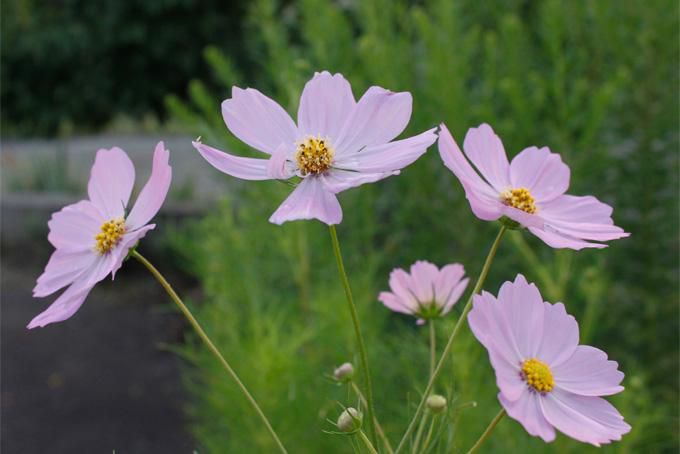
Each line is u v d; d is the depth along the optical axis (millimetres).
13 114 4191
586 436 330
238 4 3539
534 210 395
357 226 1135
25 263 2457
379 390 756
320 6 1213
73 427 1502
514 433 737
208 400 911
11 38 4039
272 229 1059
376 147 388
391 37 1244
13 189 2807
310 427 787
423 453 396
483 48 1348
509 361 342
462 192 1152
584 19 1246
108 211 405
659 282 1135
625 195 1152
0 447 1444
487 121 1120
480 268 1142
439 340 808
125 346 1833
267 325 870
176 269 2154
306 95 406
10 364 1779
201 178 2578
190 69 3650
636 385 775
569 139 1115
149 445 1414
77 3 3816
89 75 3943
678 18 1135
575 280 1021
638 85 1162
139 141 3658
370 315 866
